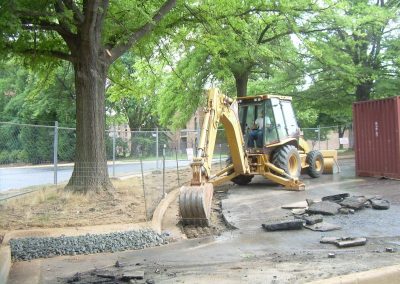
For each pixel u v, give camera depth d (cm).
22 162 1705
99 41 1277
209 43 1809
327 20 2239
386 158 1625
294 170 1565
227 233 925
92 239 845
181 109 2570
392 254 709
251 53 1970
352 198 1108
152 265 707
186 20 1628
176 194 1384
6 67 1675
